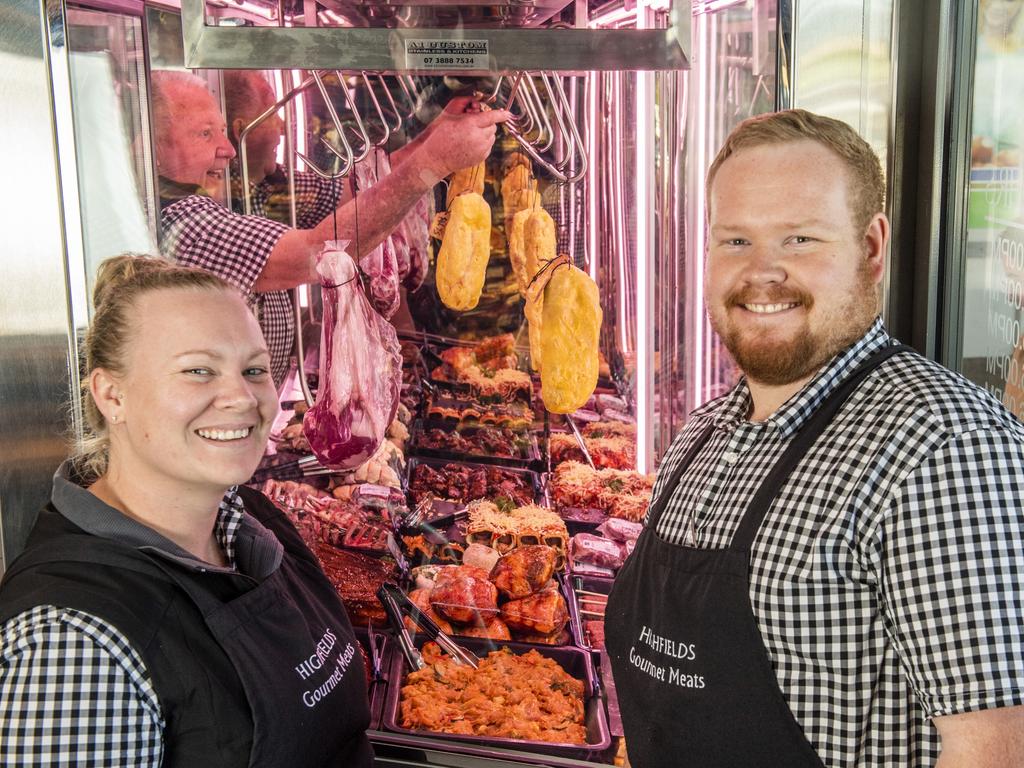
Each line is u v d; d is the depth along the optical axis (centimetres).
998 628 73
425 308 140
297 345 143
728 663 89
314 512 148
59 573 85
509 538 145
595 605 145
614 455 142
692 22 125
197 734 88
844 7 125
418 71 128
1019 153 118
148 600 86
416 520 146
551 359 139
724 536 92
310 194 138
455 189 135
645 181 133
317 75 133
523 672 146
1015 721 73
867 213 88
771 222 87
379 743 147
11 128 143
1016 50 118
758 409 99
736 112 130
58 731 79
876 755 83
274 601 98
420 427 144
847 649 83
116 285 94
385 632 148
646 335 138
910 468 78
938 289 131
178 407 90
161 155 139
